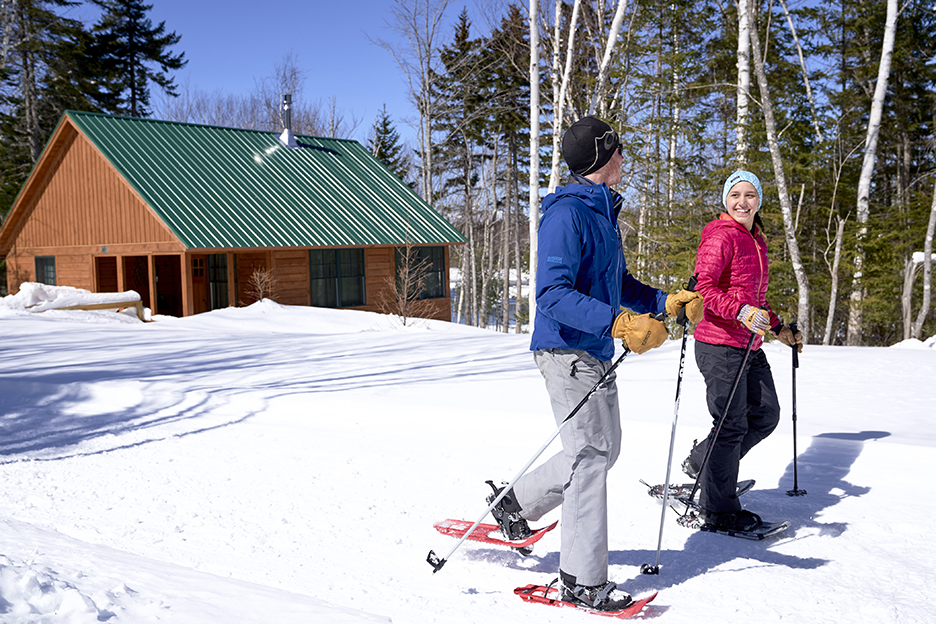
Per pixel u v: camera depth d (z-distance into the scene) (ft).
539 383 23.63
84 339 38.91
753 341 11.47
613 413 9.51
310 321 61.36
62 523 11.89
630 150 69.87
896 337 79.10
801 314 51.90
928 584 9.77
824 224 75.51
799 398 20.27
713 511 12.06
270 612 6.94
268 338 39.63
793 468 15.16
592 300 8.69
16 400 23.79
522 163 159.43
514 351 31.71
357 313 67.46
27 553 7.99
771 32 78.84
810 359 27.12
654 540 11.77
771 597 9.43
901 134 88.84
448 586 9.66
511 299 175.01
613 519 12.75
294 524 12.14
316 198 80.18
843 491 13.83
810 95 74.43
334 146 94.27
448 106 124.06
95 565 7.86
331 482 14.75
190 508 12.95
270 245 68.80
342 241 74.23
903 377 23.25
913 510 12.73
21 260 85.87
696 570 10.46
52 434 19.49
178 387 23.88
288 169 83.82
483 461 16.33
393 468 15.80
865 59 84.69
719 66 83.20
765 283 12.56
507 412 19.02
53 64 127.65
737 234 12.10
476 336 39.17
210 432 19.30
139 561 8.75
